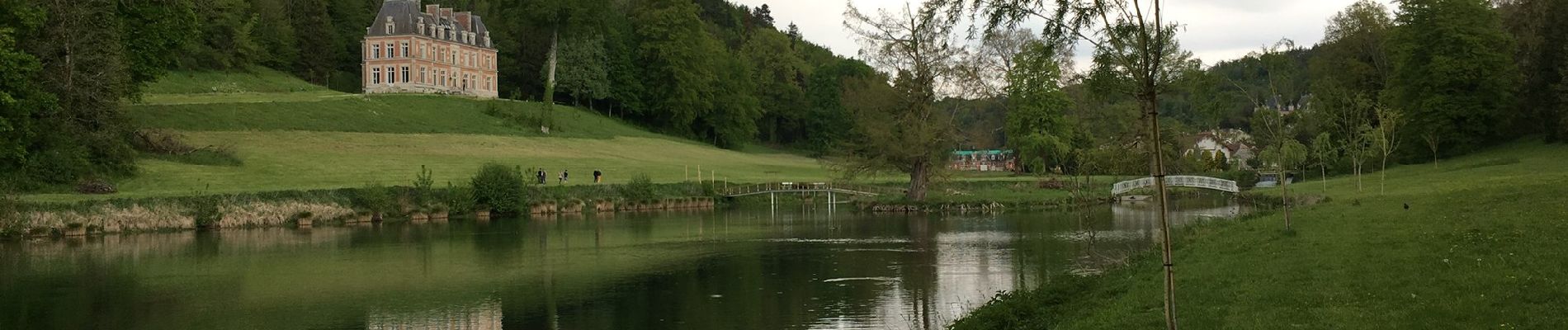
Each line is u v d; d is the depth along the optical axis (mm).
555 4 115875
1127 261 28828
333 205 57375
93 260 38875
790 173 94562
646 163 91312
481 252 41875
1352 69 82938
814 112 134625
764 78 145125
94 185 53375
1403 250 19984
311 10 128375
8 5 45281
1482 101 70812
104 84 55469
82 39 53875
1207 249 25406
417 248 43656
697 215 64938
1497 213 24766
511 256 40281
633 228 54406
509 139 94688
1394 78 75188
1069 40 11578
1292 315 14734
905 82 63188
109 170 57156
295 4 129625
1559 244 18000
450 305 28359
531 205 65062
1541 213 23406
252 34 120125
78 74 54094
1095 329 16000
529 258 39375
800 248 42094
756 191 75938
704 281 32344
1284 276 18594
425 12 131625
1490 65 70062
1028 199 68562
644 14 126188
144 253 41250
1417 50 72188
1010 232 48156
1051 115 84938
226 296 30141
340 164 71625
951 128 66375
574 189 69312
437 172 71312
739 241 45938
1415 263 17984
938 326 24047
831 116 132125
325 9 130375
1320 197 47375
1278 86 37531
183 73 106062
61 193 51469
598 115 120938
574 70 119500
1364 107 52281
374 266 36906
